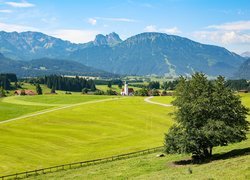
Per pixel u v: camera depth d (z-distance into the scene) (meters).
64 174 61.78
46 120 137.38
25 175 64.50
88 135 110.25
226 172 38.41
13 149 89.25
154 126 127.06
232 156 54.38
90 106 178.12
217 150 65.75
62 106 185.75
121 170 58.09
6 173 67.62
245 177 34.28
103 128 122.50
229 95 58.06
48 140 101.75
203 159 57.53
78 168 67.00
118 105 181.00
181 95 59.34
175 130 59.62
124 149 88.19
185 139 56.62
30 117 144.38
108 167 63.38
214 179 35.59
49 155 83.88
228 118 57.50
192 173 43.16
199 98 57.56
